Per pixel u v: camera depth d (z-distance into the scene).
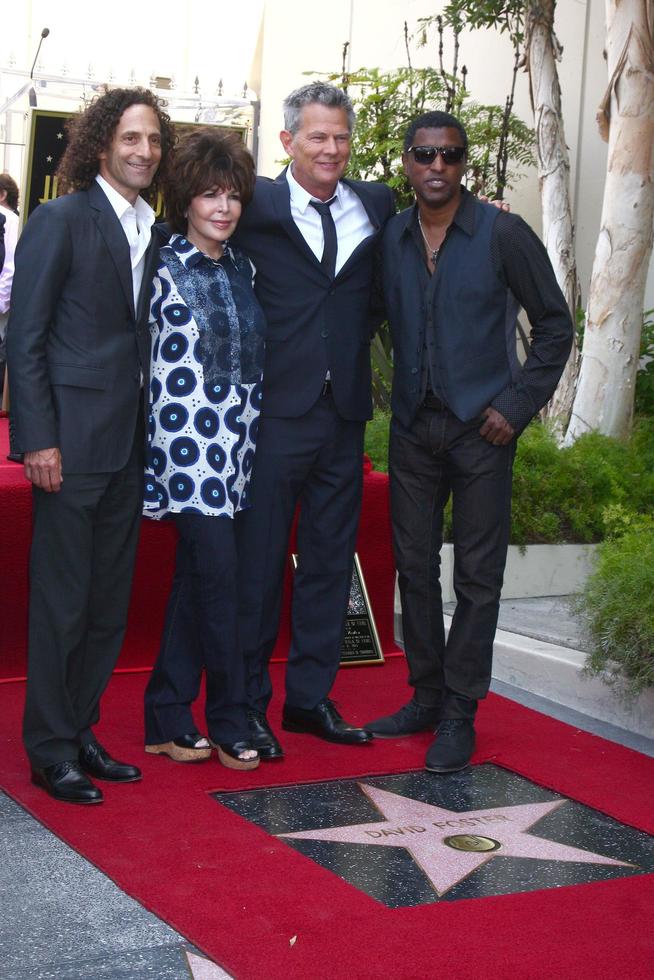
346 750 3.87
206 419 3.51
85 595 3.35
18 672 4.42
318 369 3.74
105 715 4.11
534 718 4.29
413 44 10.48
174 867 2.87
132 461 3.44
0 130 11.90
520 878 2.91
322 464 3.84
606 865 3.01
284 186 3.72
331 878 2.84
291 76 12.35
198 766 3.66
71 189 3.34
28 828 3.12
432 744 3.78
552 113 7.32
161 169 3.45
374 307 3.95
